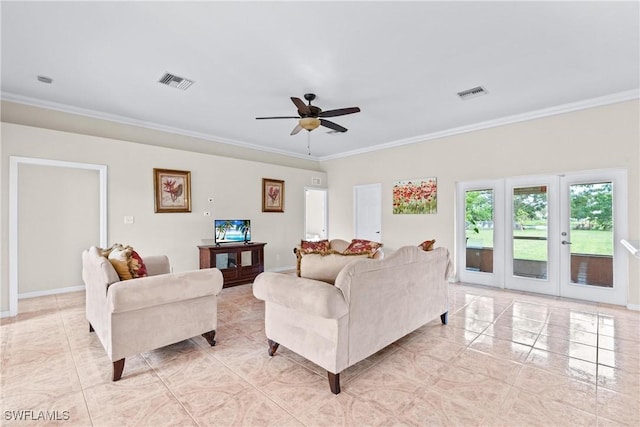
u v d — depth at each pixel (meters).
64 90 3.65
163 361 2.43
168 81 3.40
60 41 2.62
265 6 2.17
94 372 2.25
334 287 2.02
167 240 4.87
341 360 2.01
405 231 5.95
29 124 3.92
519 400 1.92
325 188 7.46
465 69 3.12
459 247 5.32
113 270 2.36
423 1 2.13
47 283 4.55
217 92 3.69
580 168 4.06
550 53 2.81
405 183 5.93
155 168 4.76
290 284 2.19
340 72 3.18
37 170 4.49
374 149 6.43
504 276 4.83
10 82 3.44
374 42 2.63
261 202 6.15
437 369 2.31
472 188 5.17
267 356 2.52
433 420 1.74
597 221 4.04
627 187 3.76
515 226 4.72
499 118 4.66
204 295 2.58
